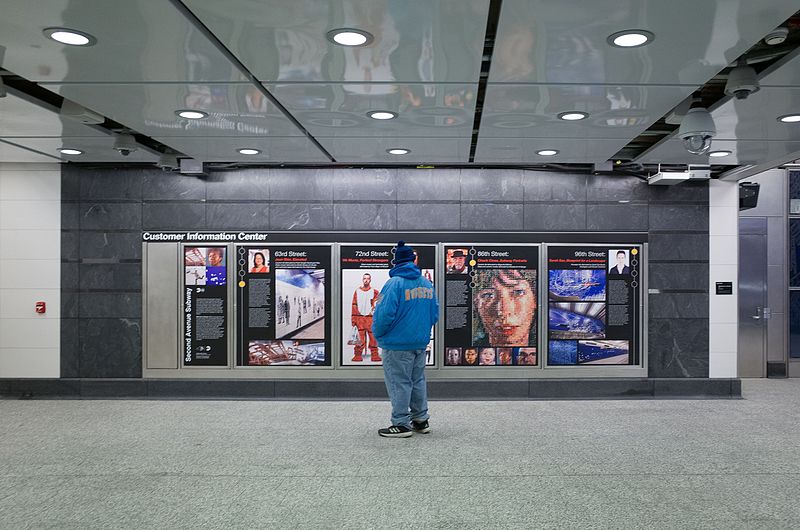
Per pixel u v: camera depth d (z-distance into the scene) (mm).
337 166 8820
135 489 5145
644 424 7223
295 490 5102
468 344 8766
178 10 3350
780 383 10031
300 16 3436
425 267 8812
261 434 6816
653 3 3252
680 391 8781
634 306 8828
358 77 4500
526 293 8797
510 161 8070
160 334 8773
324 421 7395
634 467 5668
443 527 4371
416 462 5816
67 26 3580
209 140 6750
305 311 8766
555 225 8852
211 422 7348
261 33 3676
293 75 4461
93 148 7441
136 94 4957
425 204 8836
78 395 8773
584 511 4656
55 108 5574
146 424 7262
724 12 3361
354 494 5004
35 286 8836
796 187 10828
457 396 8680
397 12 3383
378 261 8805
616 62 4176
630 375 8812
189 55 4055
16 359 8836
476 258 8805
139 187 8828
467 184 8836
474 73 4406
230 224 8836
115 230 8836
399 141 6723
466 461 5844
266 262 8781
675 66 4242
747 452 6133
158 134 6453
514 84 4676
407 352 6648
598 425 7184
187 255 8805
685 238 8859
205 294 8789
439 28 3596
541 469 5609
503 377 8773
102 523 4469
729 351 8836
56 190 8836
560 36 3719
